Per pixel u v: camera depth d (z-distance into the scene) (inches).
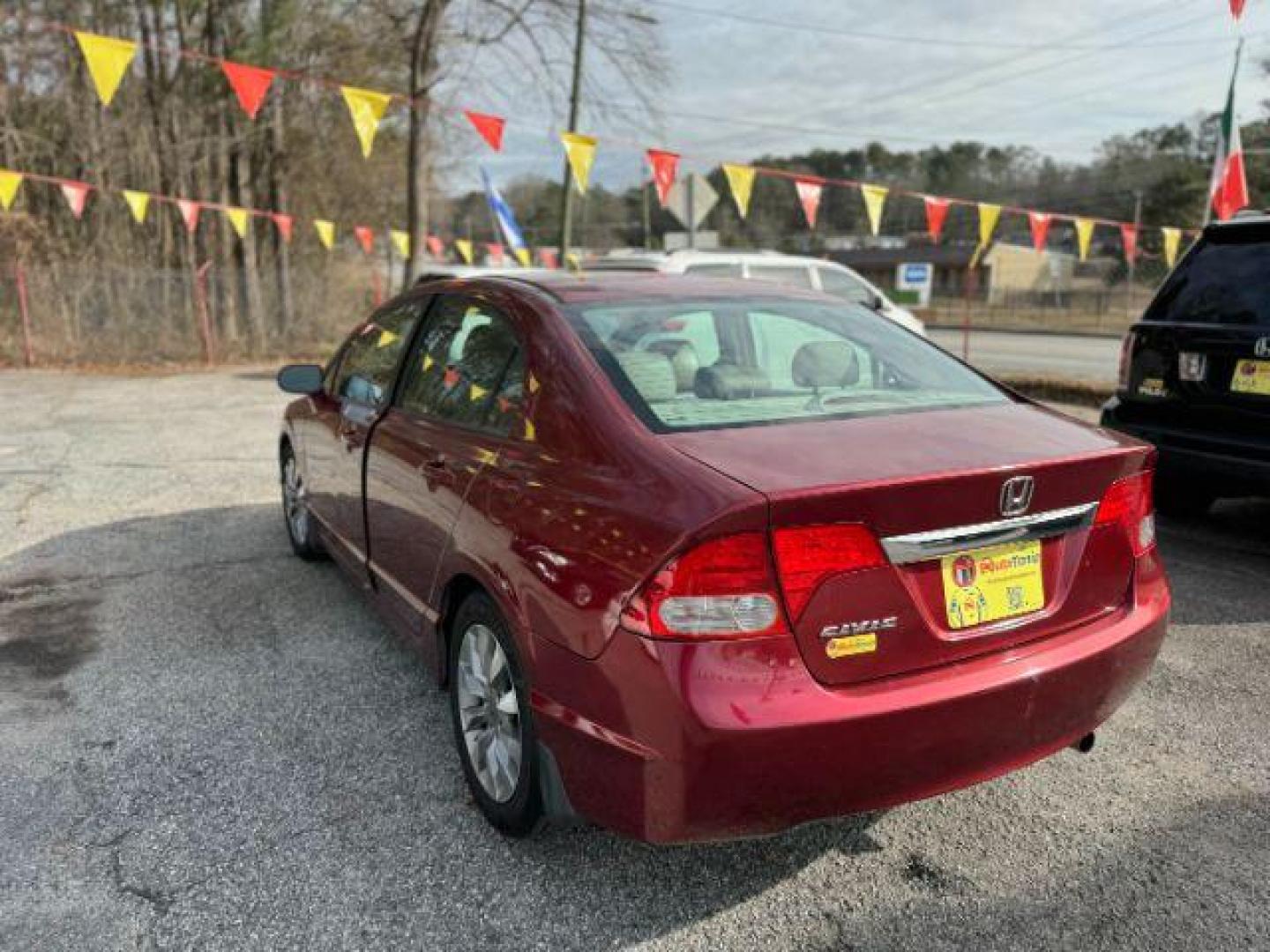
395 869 104.4
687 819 84.2
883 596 87.0
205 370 613.3
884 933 94.9
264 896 100.0
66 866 104.8
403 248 741.3
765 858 107.0
